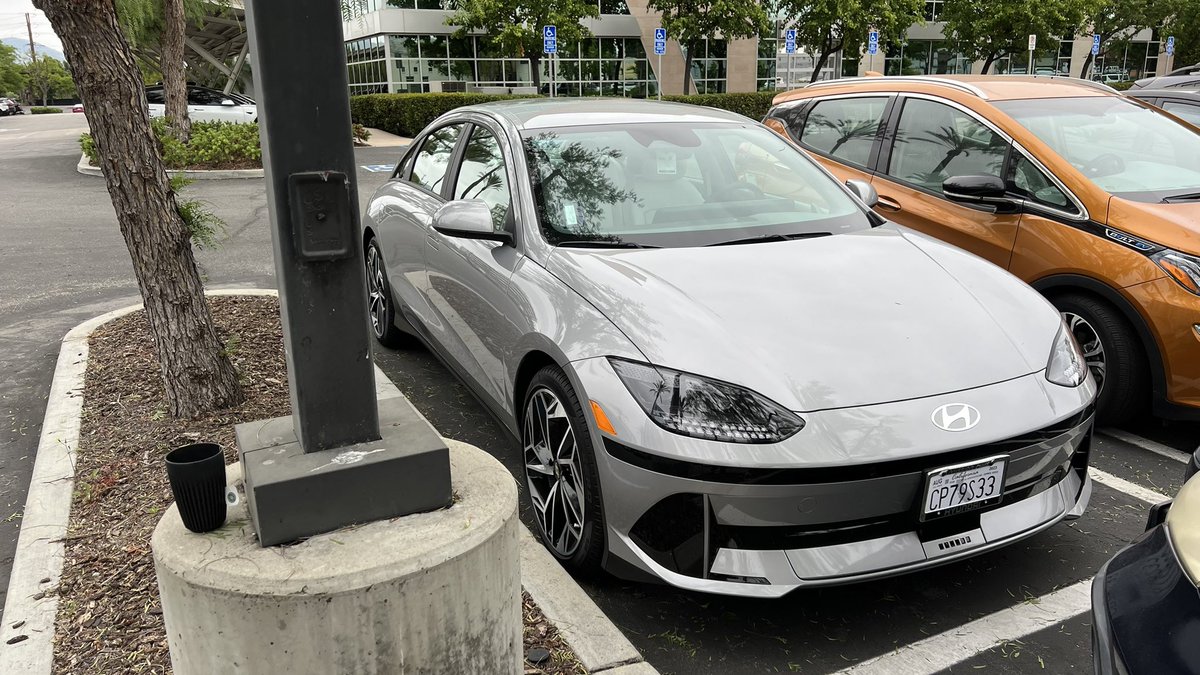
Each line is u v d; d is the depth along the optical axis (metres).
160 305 3.75
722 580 2.44
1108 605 1.73
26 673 2.31
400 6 27.52
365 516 1.84
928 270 3.21
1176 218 4.01
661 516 2.49
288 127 1.73
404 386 4.74
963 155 4.97
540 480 3.09
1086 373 2.89
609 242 3.35
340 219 1.80
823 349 2.62
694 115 4.28
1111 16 34.34
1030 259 4.43
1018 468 2.57
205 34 27.75
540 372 2.98
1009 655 2.53
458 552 1.77
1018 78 5.52
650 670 2.35
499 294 3.38
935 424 2.44
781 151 4.20
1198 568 1.58
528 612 2.61
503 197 3.75
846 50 27.66
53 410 4.00
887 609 2.76
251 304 5.84
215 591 1.66
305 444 1.86
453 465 2.13
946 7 31.41
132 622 2.51
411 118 21.55
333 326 1.84
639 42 31.69
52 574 2.77
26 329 5.75
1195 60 35.69
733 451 2.37
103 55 3.41
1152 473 3.75
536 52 26.19
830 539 2.45
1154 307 3.85
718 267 3.10
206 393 3.88
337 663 1.70
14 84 105.44
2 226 9.63
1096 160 4.57
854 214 3.85
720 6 25.59
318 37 1.72
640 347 2.64
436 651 1.79
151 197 3.64
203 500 1.78
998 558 3.06
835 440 2.37
